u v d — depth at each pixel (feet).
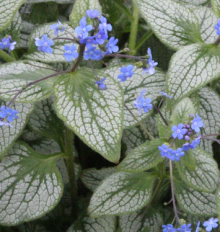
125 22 2.46
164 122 1.92
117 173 2.00
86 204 2.20
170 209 2.14
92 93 1.82
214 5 2.02
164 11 2.03
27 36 2.25
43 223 2.17
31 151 2.02
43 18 2.35
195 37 2.02
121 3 2.24
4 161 1.99
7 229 2.13
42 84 1.87
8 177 1.97
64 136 2.10
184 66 1.94
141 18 2.43
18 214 1.94
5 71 1.90
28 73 1.90
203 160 1.92
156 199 2.13
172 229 1.82
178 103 1.89
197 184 1.90
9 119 1.78
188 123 1.82
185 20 2.03
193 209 1.99
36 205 1.95
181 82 1.93
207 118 2.14
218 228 2.13
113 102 1.81
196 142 1.79
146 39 2.39
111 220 2.05
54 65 2.17
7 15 1.93
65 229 2.17
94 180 2.20
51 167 2.01
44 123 2.10
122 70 1.76
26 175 1.98
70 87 1.82
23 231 2.15
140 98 1.86
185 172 1.90
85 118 1.79
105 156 1.75
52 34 2.09
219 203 1.88
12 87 1.86
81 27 1.71
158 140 1.86
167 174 2.02
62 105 1.80
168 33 2.02
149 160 1.88
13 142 1.93
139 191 1.98
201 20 2.13
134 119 1.98
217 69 1.94
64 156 2.06
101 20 1.72
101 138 1.77
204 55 1.96
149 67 1.80
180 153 1.77
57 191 1.97
